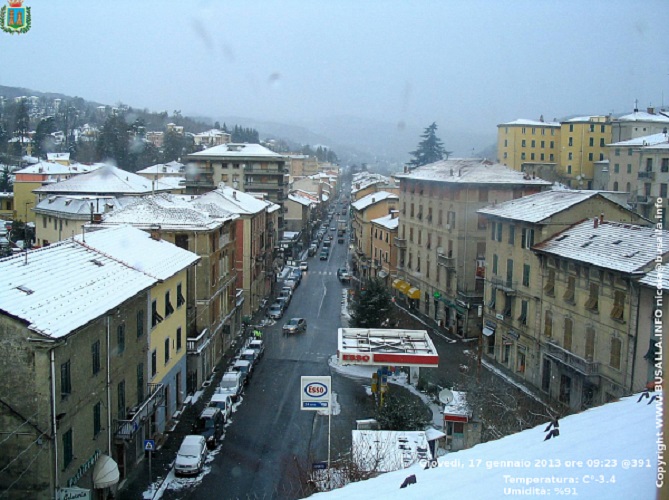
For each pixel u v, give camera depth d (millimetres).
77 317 22875
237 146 113562
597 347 35125
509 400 35000
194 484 28422
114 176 81188
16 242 80625
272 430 35344
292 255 110688
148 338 31641
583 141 112250
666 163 74000
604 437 8711
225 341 52562
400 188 75500
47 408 21062
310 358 50812
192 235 44062
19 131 163750
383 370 39188
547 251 39469
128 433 27438
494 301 48812
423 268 67562
